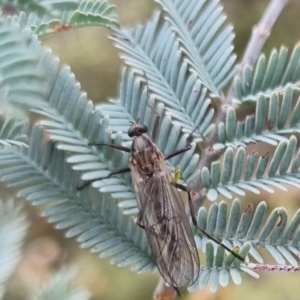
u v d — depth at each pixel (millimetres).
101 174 98
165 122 102
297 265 94
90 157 98
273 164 99
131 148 102
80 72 220
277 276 186
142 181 102
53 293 69
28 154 96
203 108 104
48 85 96
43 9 57
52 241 177
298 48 104
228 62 107
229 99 106
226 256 94
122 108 103
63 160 97
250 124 102
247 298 180
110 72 222
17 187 96
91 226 97
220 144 102
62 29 95
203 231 98
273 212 96
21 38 52
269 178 99
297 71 104
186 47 107
